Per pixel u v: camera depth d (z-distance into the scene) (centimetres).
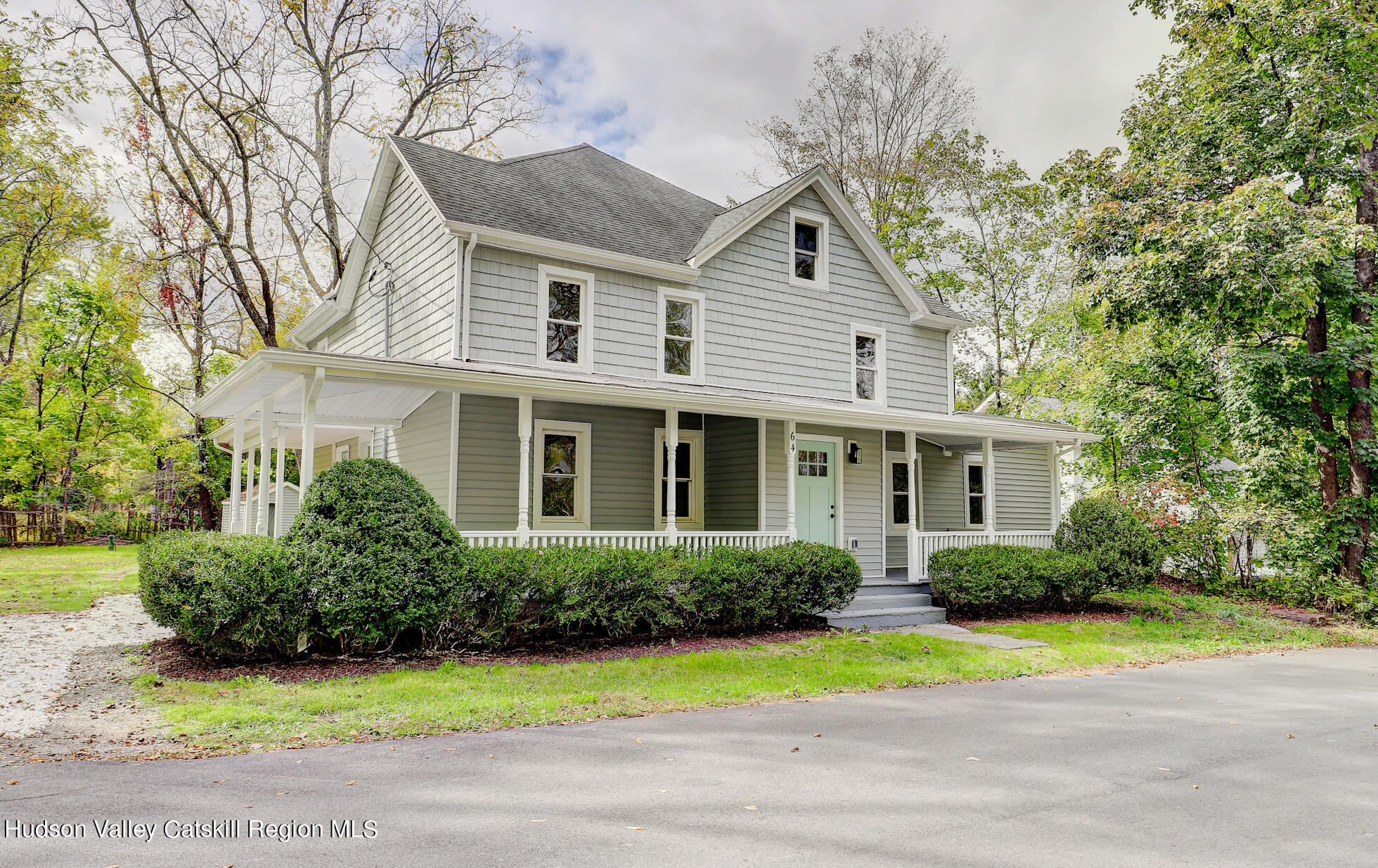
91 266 2934
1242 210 1360
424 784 491
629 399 1112
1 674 784
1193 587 1753
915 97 2758
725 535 1259
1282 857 400
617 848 394
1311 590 1527
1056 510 1683
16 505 2731
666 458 1443
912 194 2825
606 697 751
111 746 560
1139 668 1012
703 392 1311
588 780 505
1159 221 1512
